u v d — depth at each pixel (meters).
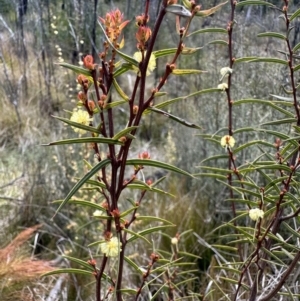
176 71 0.20
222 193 0.65
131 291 0.27
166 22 1.00
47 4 0.82
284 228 0.55
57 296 0.49
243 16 0.75
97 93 0.20
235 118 0.68
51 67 0.94
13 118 0.95
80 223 0.62
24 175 0.71
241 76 0.72
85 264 0.26
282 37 0.31
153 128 1.03
